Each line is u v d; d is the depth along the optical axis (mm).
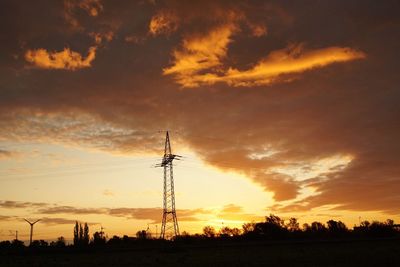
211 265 71750
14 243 154875
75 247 142250
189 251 125875
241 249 129250
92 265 78188
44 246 146375
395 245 122875
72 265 79188
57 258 104062
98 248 140250
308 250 111625
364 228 199625
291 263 72125
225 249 132500
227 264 72938
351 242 148250
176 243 141875
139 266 73688
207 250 129750
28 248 140125
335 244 141000
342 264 67438
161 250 126188
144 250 133125
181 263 77812
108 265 77562
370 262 69500
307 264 69438
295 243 151875
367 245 126875
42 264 83438
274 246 142750
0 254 125500
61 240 161500
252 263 74000
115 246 152375
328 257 82688
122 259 94312
